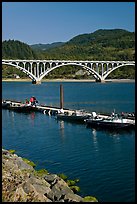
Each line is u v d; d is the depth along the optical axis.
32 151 47.34
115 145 50.03
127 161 40.62
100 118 68.44
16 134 61.69
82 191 30.47
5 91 176.25
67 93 156.62
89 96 138.62
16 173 26.66
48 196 24.11
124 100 118.75
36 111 95.00
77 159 42.19
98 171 36.66
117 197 28.94
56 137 57.56
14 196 20.66
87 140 54.25
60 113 80.38
